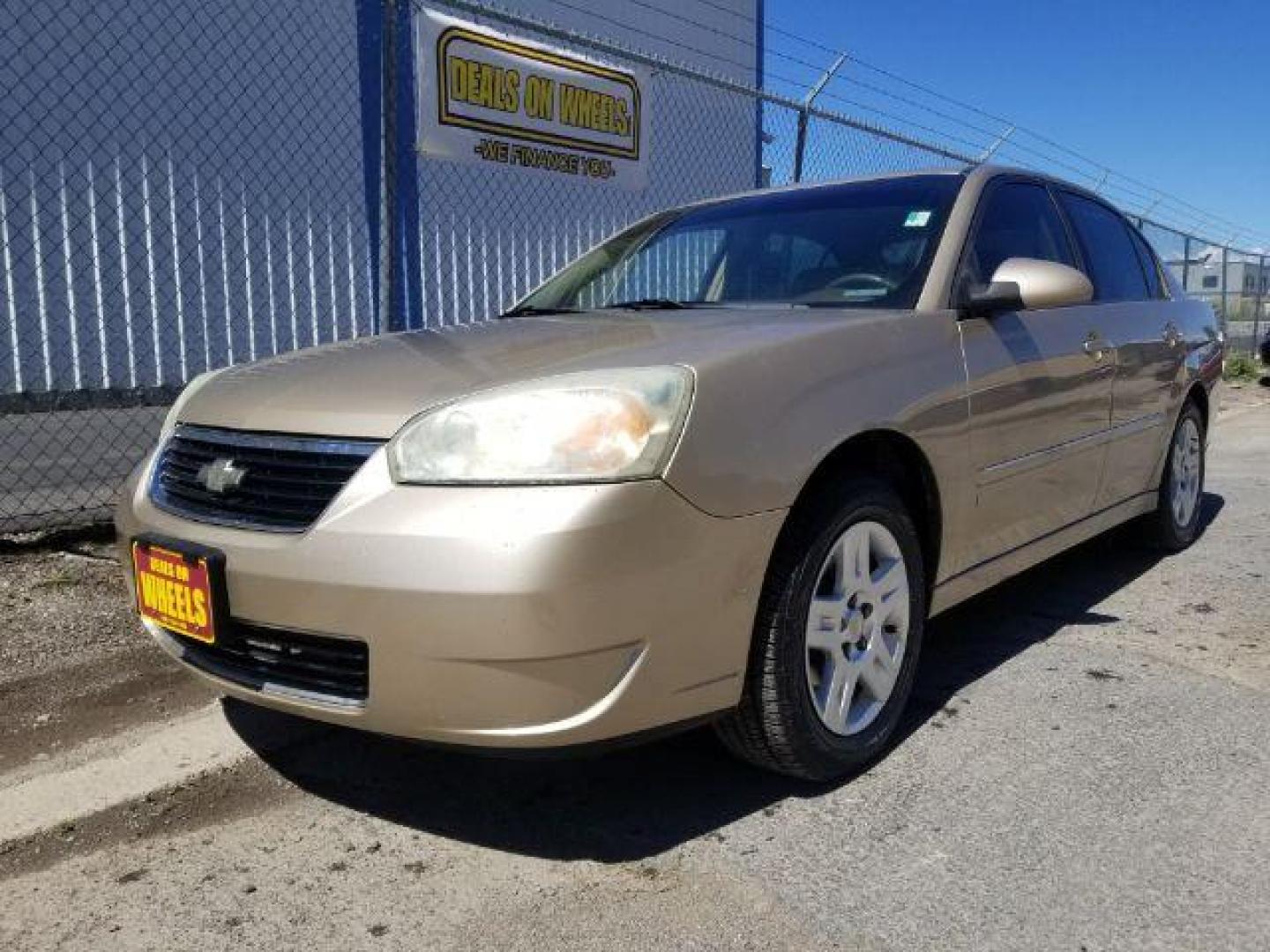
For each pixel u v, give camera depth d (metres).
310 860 2.41
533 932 2.12
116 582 4.18
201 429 2.68
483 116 6.40
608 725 2.18
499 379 2.37
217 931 2.15
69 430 6.89
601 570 2.11
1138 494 4.51
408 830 2.54
